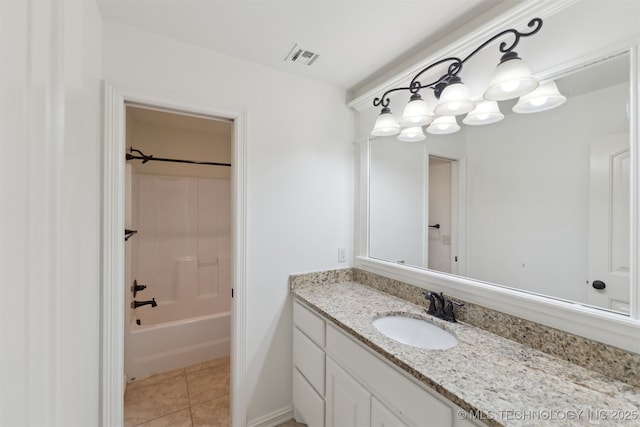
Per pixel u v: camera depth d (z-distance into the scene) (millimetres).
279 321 1807
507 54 1015
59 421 402
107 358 1308
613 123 925
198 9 1264
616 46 895
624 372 870
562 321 1026
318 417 1495
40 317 361
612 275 930
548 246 1101
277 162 1792
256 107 1717
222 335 2535
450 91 1174
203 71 1557
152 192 2816
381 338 1148
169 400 1947
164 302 2852
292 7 1249
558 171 1068
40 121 364
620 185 911
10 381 335
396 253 1792
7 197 335
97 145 1239
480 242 1340
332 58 1666
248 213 1691
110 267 1312
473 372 920
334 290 1839
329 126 1999
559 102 1061
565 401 778
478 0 1200
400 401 1009
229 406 1900
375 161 1966
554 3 1006
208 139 3168
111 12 1280
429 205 1593
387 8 1253
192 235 3027
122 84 1349
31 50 356
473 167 1370
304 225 1897
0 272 330
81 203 865
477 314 1294
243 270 1675
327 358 1454
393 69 1771
